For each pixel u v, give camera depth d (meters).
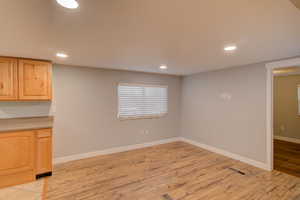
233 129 3.59
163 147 4.45
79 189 2.41
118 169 3.07
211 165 3.25
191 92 4.74
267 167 3.00
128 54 2.54
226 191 2.35
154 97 4.60
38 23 1.46
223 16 1.35
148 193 2.31
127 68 3.79
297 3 0.99
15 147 2.49
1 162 2.40
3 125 2.49
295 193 2.30
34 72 2.73
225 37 1.82
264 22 1.46
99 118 3.78
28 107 3.01
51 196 2.23
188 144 4.73
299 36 1.79
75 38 1.85
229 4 1.16
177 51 2.39
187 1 1.12
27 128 2.58
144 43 2.03
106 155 3.81
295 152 4.05
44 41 1.93
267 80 2.98
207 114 4.24
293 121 4.96
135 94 4.28
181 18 1.38
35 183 2.56
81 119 3.57
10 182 2.48
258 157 3.14
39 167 2.70
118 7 1.20
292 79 4.97
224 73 3.78
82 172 2.94
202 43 2.02
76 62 3.12
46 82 2.84
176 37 1.83
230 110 3.65
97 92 3.74
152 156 3.75
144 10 1.25
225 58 2.79
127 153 3.96
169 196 2.24
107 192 2.33
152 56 2.67
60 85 3.32
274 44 2.04
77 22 1.45
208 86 4.20
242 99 3.41
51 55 2.55
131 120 4.24
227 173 2.90
